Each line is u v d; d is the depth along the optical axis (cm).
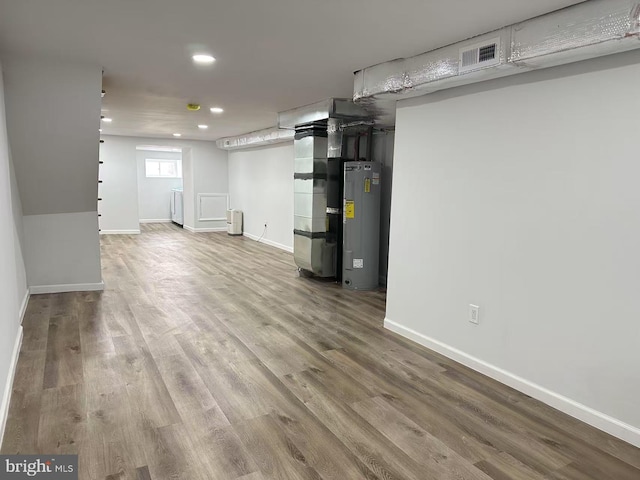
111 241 889
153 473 197
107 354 327
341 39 285
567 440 229
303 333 382
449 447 221
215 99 502
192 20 256
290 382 289
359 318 427
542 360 267
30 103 368
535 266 268
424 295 355
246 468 202
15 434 223
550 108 254
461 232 317
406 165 365
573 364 251
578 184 243
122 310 435
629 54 218
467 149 308
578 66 239
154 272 612
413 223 361
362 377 299
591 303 240
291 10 237
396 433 233
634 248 221
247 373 301
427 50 304
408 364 321
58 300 466
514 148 276
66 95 371
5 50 316
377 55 320
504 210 284
